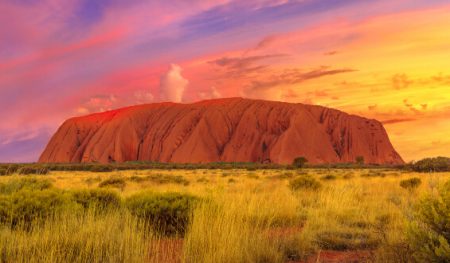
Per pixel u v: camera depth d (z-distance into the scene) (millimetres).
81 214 7414
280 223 9555
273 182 26234
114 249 5703
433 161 54750
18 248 5535
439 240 4309
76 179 37750
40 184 13438
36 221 7297
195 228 6641
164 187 23516
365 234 8219
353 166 112125
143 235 6750
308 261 6332
